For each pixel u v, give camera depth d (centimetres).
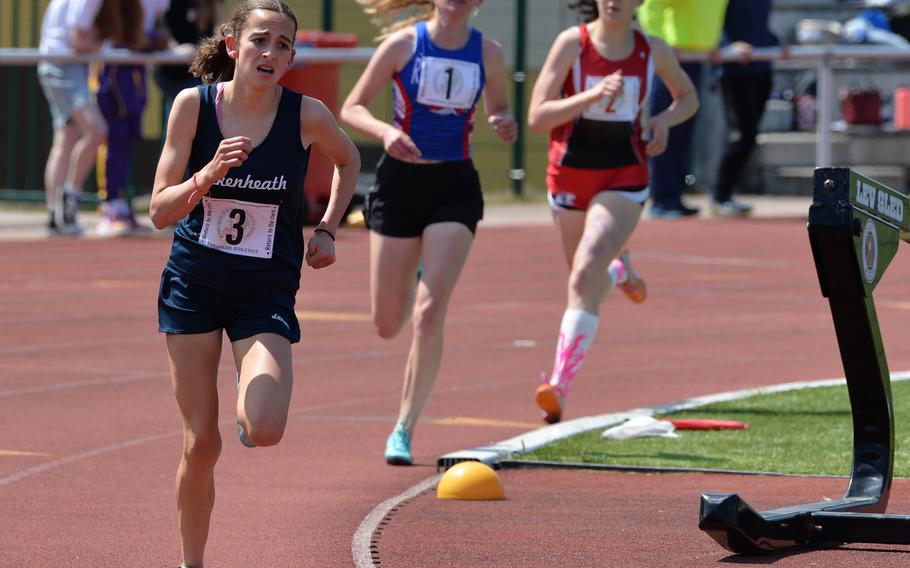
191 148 1373
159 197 1334
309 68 5544
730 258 4612
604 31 2252
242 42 1352
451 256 2011
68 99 5088
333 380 2625
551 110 2206
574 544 1499
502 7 7356
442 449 2072
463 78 2044
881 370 1469
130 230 5291
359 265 4494
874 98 7169
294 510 1689
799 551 1426
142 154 6575
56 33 5038
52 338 3086
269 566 1441
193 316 1354
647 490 1767
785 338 3108
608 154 2247
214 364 1366
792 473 1830
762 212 6109
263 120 1369
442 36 2059
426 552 1480
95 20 4928
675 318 3416
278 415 1276
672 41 5203
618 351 2942
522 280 4153
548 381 2216
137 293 3844
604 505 1688
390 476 1889
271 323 1345
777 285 4012
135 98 5178
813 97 7481
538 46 7319
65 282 4047
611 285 2388
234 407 2381
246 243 1359
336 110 5672
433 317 1992
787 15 7662
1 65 6625
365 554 1478
